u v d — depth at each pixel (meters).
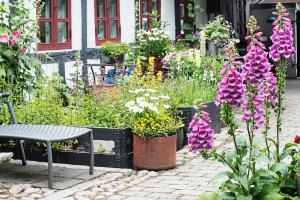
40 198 7.36
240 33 23.27
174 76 11.69
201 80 11.37
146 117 8.50
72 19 13.09
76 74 10.95
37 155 8.89
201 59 11.96
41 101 9.45
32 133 7.95
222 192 6.21
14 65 10.18
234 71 5.75
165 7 17.23
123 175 8.29
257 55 5.86
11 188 7.65
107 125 8.70
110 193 7.52
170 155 8.50
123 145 8.47
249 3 24.70
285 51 6.19
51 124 9.02
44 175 8.25
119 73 12.05
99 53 13.73
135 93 8.92
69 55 12.88
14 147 8.97
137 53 14.35
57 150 8.75
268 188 6.03
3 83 9.87
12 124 8.52
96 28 13.83
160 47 14.38
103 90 9.77
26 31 11.21
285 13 6.18
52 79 10.47
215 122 10.73
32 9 11.02
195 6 17.84
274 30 6.21
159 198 7.34
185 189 7.65
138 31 14.77
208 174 8.26
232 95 5.77
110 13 14.48
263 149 6.40
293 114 13.05
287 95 16.58
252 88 5.95
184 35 18.31
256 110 5.97
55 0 12.60
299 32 22.52
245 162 6.16
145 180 8.05
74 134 7.95
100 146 8.76
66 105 10.20
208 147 5.75
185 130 9.79
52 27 12.55
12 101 9.73
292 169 6.23
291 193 6.16
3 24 10.27
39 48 12.17
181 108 9.81
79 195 7.45
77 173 8.32
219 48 13.94
